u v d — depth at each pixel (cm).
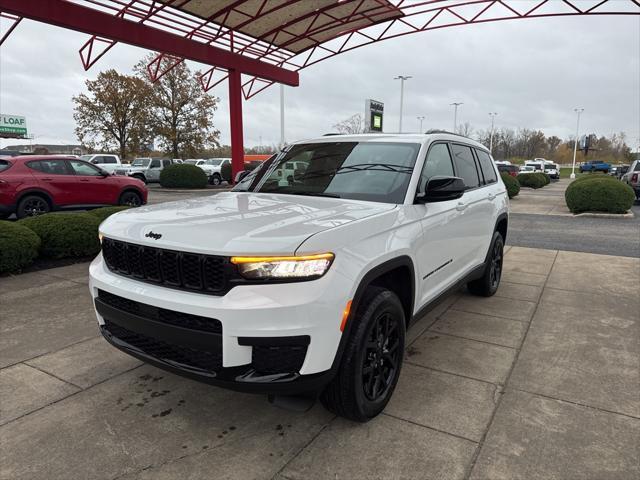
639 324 445
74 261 692
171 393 309
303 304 220
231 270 223
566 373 341
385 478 227
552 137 10694
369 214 278
